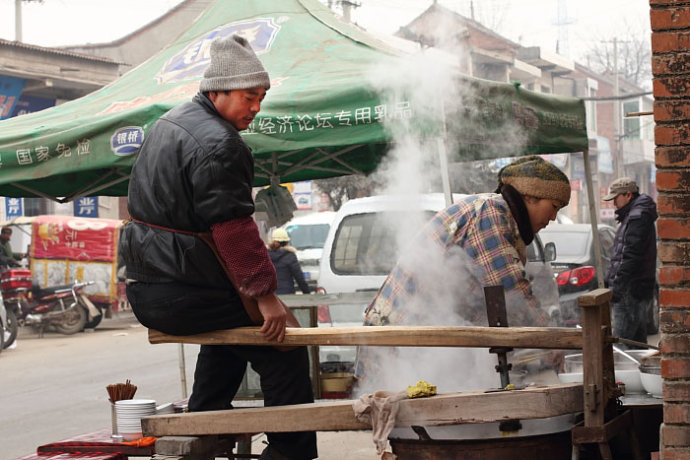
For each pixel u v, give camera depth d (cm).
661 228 289
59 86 2278
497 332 298
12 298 1457
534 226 375
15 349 1319
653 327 1158
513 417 282
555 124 586
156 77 573
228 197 297
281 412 304
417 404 287
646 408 335
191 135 305
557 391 286
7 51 2097
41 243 1575
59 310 1490
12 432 732
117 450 362
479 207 372
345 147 643
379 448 283
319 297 548
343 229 801
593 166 4469
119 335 1487
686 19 286
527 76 3256
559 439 292
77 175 607
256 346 333
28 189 600
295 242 1634
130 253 316
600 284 636
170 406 397
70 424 757
